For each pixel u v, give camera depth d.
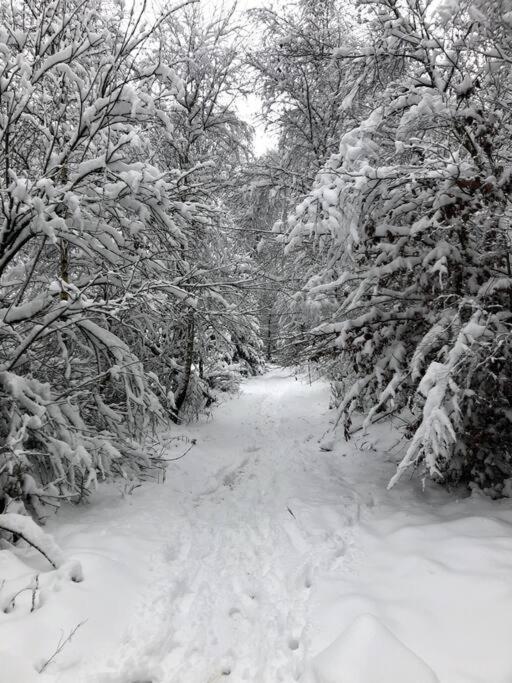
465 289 4.51
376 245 4.82
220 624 2.92
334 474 6.25
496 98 4.49
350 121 7.09
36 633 2.53
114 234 4.72
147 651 2.61
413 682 2.13
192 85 9.41
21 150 5.58
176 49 9.12
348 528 4.23
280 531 4.36
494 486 4.48
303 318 5.63
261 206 9.62
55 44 4.99
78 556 3.39
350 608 2.84
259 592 3.32
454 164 4.00
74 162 5.40
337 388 9.52
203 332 8.78
